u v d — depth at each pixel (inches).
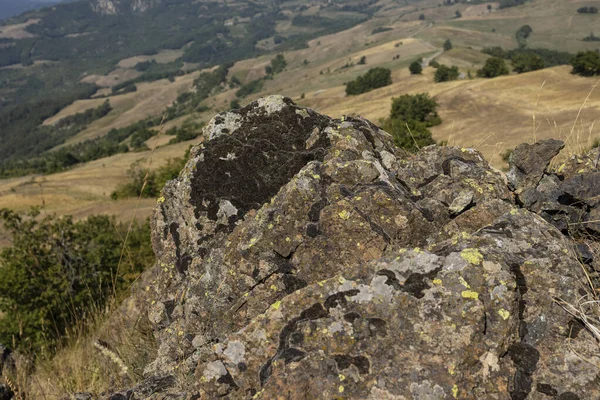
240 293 159.8
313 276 154.6
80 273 583.5
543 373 108.3
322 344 115.8
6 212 623.8
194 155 219.3
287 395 110.0
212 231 199.3
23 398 205.8
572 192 160.7
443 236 154.5
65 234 635.5
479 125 2583.7
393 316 116.5
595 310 116.9
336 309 121.0
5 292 536.1
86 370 206.2
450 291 116.8
